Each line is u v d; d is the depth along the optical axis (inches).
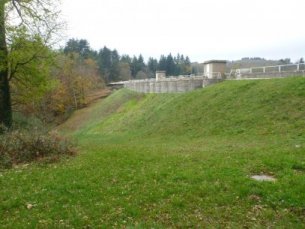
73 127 2472.9
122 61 6466.5
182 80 1743.4
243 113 1076.5
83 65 4264.3
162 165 587.2
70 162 639.1
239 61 4333.2
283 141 753.0
